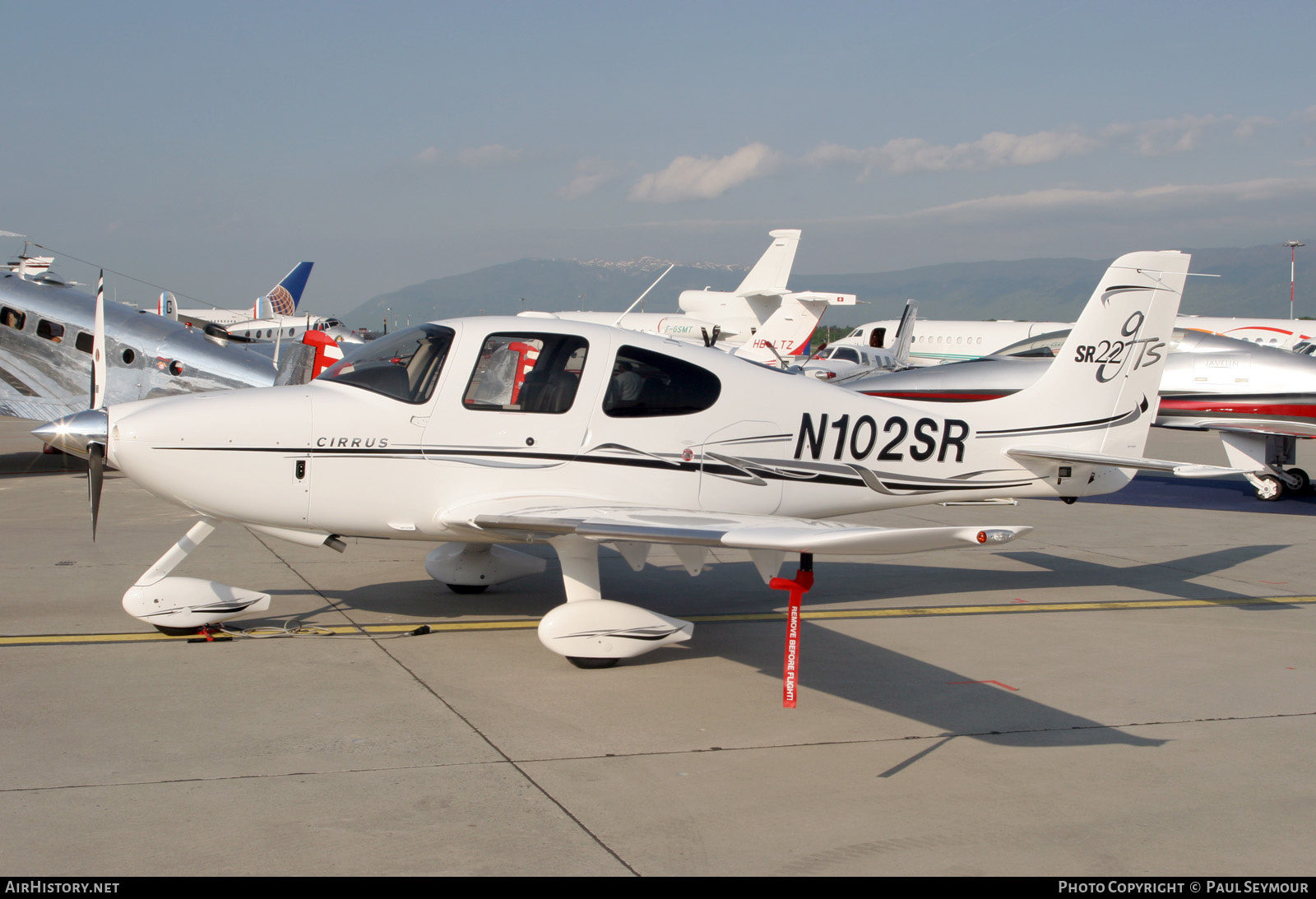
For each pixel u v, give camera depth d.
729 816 3.37
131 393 12.82
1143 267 7.18
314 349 8.67
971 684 4.97
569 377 5.71
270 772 3.67
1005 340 34.53
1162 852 3.17
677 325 39.97
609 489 5.76
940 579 7.72
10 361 12.71
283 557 7.88
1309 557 8.76
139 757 3.78
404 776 3.66
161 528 9.11
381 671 4.98
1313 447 19.36
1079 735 4.26
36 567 7.32
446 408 5.54
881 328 36.97
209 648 5.33
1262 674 5.23
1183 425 12.83
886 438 6.54
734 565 8.08
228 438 5.29
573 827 3.26
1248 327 32.91
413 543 8.67
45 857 2.96
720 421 6.02
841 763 3.88
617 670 5.11
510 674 4.99
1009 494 7.08
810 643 5.75
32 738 3.95
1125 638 5.94
